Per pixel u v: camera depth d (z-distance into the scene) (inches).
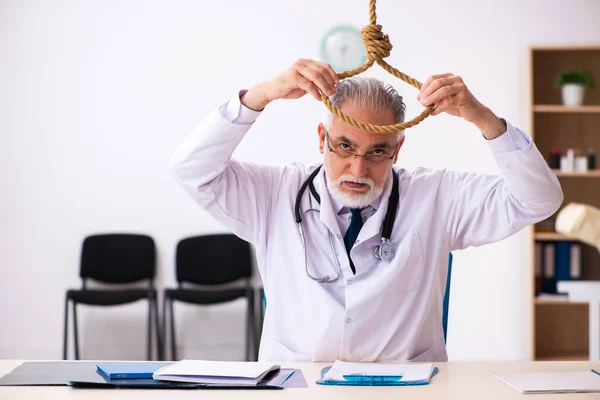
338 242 75.4
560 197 73.7
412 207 77.9
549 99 184.4
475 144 181.6
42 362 68.1
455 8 181.9
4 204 181.0
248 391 58.1
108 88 182.1
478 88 182.4
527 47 176.2
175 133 183.2
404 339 74.5
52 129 181.5
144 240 179.2
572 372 65.5
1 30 180.1
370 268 75.0
